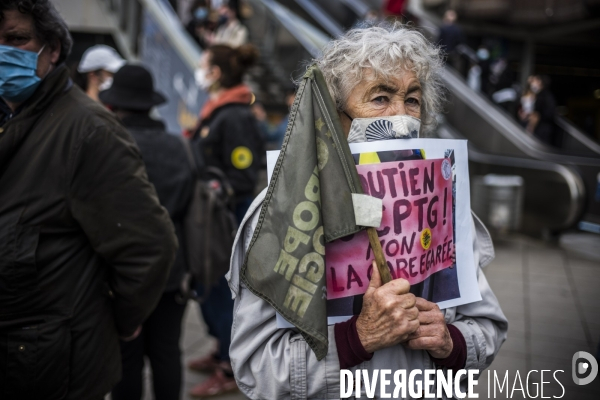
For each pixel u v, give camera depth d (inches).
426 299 49.5
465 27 573.3
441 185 50.6
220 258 97.4
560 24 550.9
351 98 50.9
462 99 359.9
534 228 277.9
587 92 680.4
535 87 419.5
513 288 188.9
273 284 45.4
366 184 47.6
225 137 122.4
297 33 366.0
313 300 44.2
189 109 251.8
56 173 60.1
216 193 100.6
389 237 47.7
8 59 60.4
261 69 386.9
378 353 50.1
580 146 397.4
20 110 65.2
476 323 55.0
